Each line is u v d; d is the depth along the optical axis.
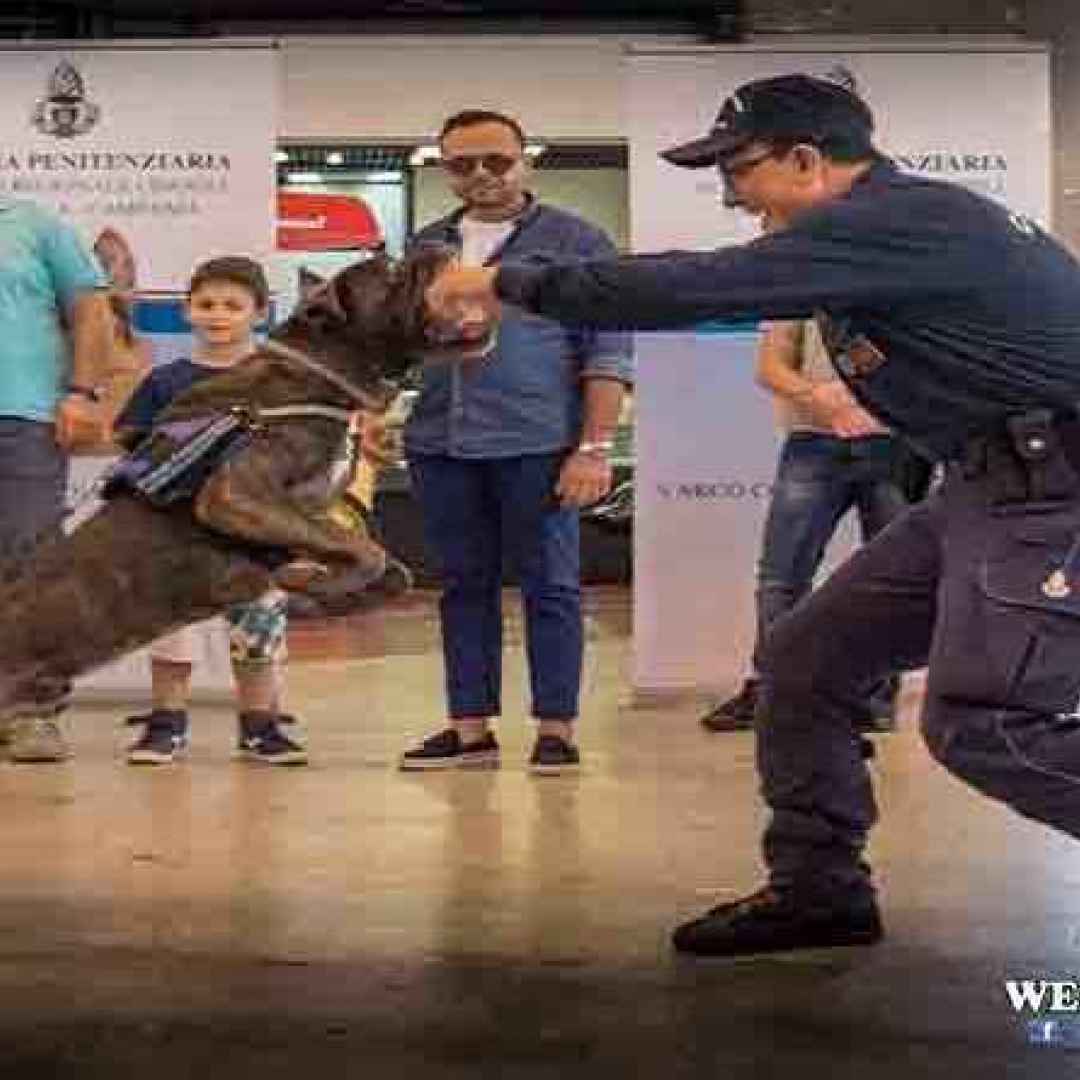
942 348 2.80
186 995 3.19
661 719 6.01
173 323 6.10
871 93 6.09
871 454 5.51
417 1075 2.82
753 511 6.30
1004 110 6.11
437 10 10.01
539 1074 2.81
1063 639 2.76
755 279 2.77
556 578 5.03
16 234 4.94
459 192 4.90
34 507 4.94
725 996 3.17
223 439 2.80
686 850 4.17
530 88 10.53
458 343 2.93
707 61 6.06
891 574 3.19
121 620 2.81
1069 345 2.78
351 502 3.06
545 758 5.08
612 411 4.90
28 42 6.09
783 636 3.31
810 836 3.38
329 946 3.45
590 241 4.92
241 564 2.83
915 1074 2.81
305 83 10.49
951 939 3.48
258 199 6.08
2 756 5.25
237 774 5.08
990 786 2.84
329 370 2.88
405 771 5.12
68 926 3.58
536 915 3.65
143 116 6.07
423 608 10.00
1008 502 2.80
